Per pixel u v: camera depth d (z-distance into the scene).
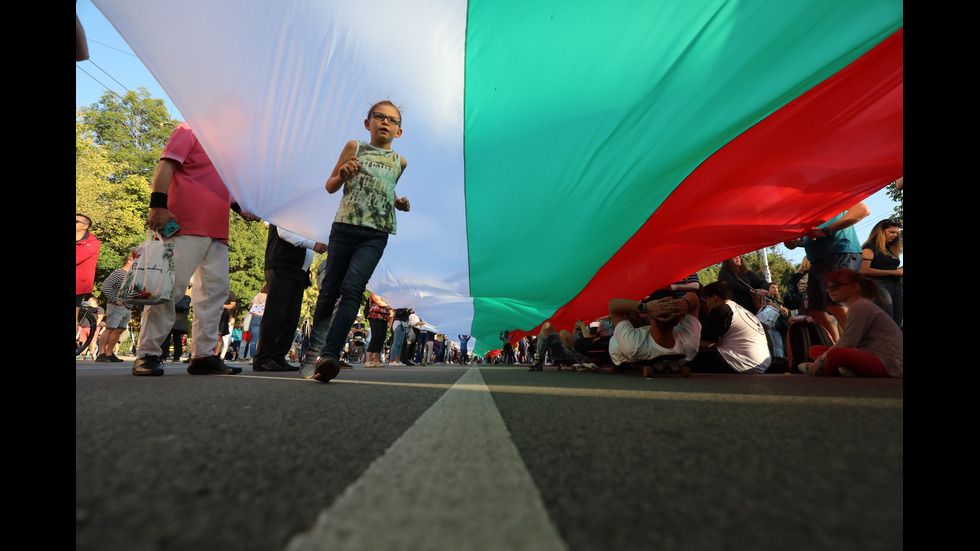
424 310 10.42
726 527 0.59
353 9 3.28
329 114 3.81
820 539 0.56
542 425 1.35
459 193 4.74
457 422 1.41
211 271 3.80
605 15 2.84
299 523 0.60
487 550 0.53
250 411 1.58
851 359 3.42
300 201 4.41
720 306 4.44
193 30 3.16
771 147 3.42
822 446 1.04
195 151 3.62
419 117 3.97
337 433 1.22
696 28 2.73
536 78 3.33
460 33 3.26
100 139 25.41
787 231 4.60
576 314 6.64
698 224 4.41
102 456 0.94
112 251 19.53
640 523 0.61
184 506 0.66
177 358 8.48
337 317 3.00
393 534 0.57
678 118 3.17
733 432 1.20
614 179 3.82
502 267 5.75
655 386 2.81
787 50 2.69
